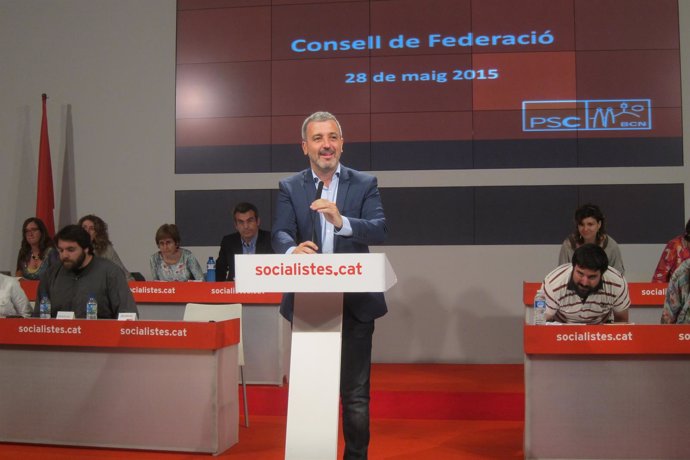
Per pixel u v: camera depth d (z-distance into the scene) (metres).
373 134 6.82
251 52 6.99
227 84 7.01
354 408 2.67
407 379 5.69
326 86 6.89
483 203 6.70
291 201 2.75
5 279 4.52
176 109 7.06
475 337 6.65
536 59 6.68
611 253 5.15
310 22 6.93
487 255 6.67
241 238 5.68
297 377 2.38
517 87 6.70
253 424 4.67
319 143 2.61
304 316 2.42
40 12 7.22
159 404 3.90
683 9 6.55
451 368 6.34
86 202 7.11
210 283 5.40
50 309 4.20
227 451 3.93
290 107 6.92
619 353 3.53
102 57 7.14
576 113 6.63
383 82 6.83
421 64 6.80
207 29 7.04
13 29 7.25
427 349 6.68
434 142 6.76
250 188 6.95
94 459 3.74
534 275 6.63
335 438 2.32
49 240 5.89
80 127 7.14
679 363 3.54
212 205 6.99
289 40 6.94
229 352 4.02
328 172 2.68
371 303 2.68
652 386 3.55
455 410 4.93
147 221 7.05
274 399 5.03
